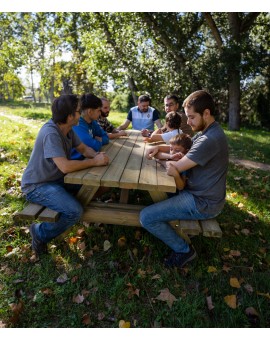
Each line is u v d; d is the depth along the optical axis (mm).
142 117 5270
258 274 2557
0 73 19703
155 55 14484
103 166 2582
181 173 2465
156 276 2428
